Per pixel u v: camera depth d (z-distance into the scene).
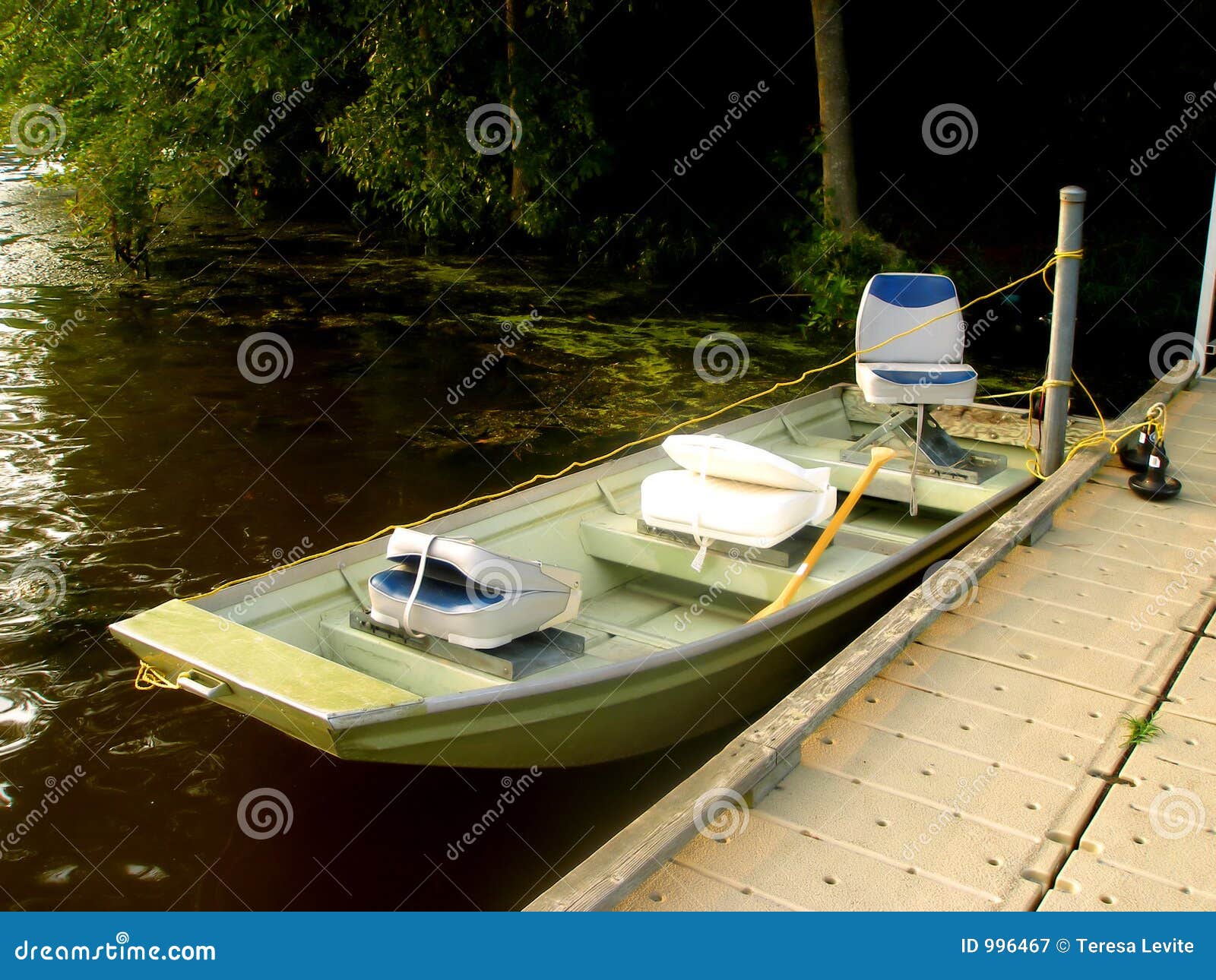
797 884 2.05
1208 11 10.66
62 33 12.30
